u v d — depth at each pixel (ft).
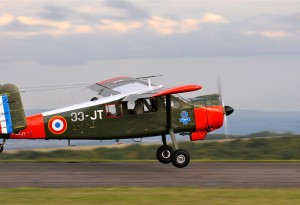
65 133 171.53
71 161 194.08
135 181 144.97
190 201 112.78
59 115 171.22
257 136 406.41
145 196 118.32
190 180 146.82
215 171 165.37
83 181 144.36
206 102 181.27
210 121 180.24
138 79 196.75
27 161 191.62
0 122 165.37
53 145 335.67
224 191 125.49
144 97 162.81
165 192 123.95
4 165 178.70
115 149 346.54
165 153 183.32
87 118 171.83
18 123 166.71
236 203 110.93
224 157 358.02
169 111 173.68
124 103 173.27
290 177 152.15
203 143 386.32
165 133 177.47
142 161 195.31
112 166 177.58
